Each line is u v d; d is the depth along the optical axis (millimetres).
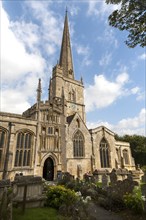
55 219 9883
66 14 73938
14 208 11375
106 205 13383
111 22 10289
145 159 70438
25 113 39688
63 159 34438
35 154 31062
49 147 33688
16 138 29906
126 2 9461
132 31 9984
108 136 46750
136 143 73938
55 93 48719
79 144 39469
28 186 12555
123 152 52375
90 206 13805
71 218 10117
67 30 69625
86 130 42156
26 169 29109
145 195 11648
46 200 13125
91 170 38531
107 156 44469
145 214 10766
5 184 13242
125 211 12117
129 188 13961
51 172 33344
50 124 35531
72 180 22734
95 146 42469
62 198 12445
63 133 36750
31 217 9961
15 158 28719
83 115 53469
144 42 9992
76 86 56344
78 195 13680
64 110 39312
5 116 29734
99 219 10844
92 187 18641
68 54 63469
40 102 35750
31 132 32125
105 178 20203
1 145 28125
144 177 21047
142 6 9000
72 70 61781
